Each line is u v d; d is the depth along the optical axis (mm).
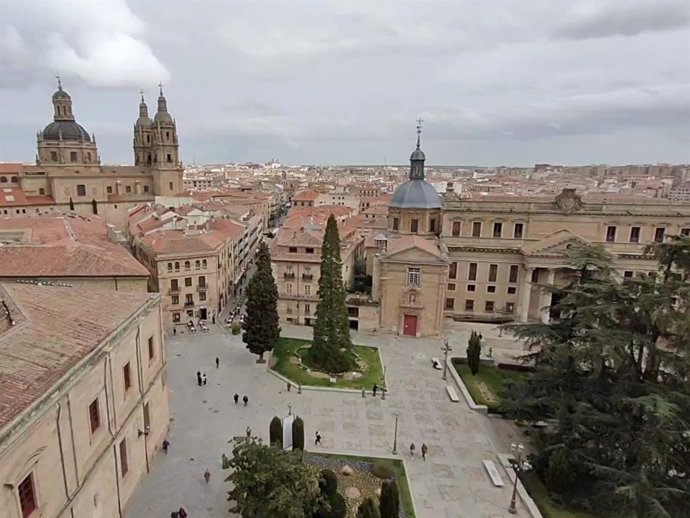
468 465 38438
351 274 80688
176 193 140000
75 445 24547
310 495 27406
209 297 73625
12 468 19500
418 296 65875
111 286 43625
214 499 32844
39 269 42469
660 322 30109
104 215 127062
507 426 44594
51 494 22500
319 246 69312
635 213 67625
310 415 45344
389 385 52312
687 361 29469
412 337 66875
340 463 37781
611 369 35719
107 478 28469
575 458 33344
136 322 32812
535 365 42969
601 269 37469
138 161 146000
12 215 110688
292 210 125812
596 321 36000
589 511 33250
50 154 131250
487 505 33844
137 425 33438
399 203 74312
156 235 77250
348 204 167000
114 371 29484
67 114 133375
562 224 69875
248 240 107875
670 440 28016
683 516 28188
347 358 54812
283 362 56938
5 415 19203
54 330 26219
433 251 64875
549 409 37875
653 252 35938
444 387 52219
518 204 71625
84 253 44875
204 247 72438
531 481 36469
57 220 69438
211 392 49344
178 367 55312
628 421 32250
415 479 36344
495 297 72688
